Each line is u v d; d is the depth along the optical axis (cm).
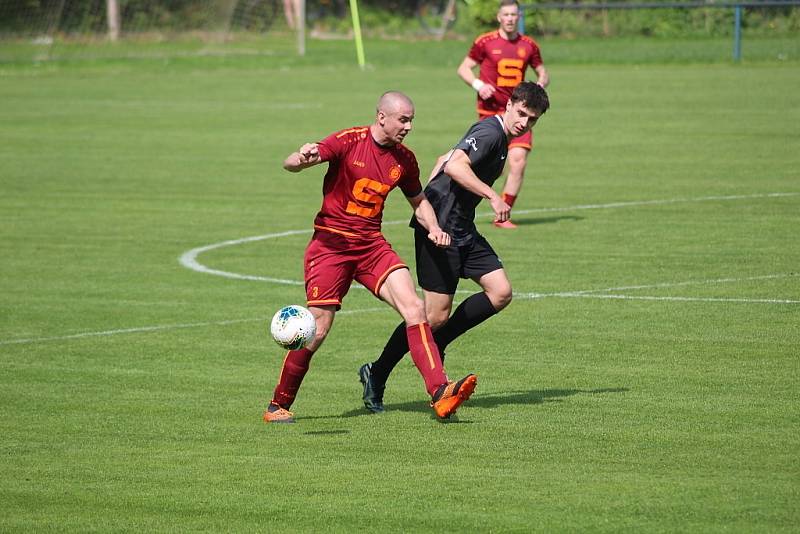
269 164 6444
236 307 3403
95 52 14925
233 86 11062
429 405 2452
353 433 2242
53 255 4188
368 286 2320
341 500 1855
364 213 2280
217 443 2189
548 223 4653
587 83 10562
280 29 16012
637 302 3328
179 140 7481
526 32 14450
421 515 1780
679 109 8544
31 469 2044
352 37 16638
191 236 4519
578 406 2388
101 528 1758
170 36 15912
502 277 2452
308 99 9725
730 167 5956
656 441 2136
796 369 2631
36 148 7162
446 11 16525
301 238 4462
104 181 5909
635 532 1688
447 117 8331
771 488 1864
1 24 15162
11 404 2475
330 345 2970
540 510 1788
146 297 3538
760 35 13362
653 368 2673
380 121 2234
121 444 2191
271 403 2347
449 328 2505
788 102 8712
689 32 13938
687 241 4194
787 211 4722
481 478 1948
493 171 2417
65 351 2934
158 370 2753
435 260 2431
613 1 14275
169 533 1733
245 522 1769
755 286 3475
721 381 2550
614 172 5962
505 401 2441
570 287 3541
